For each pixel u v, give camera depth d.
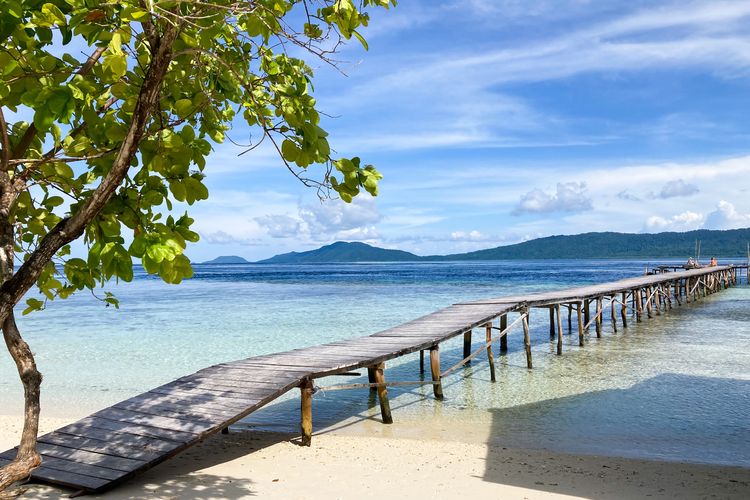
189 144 3.45
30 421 3.56
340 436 9.80
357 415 11.57
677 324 26.62
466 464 8.02
